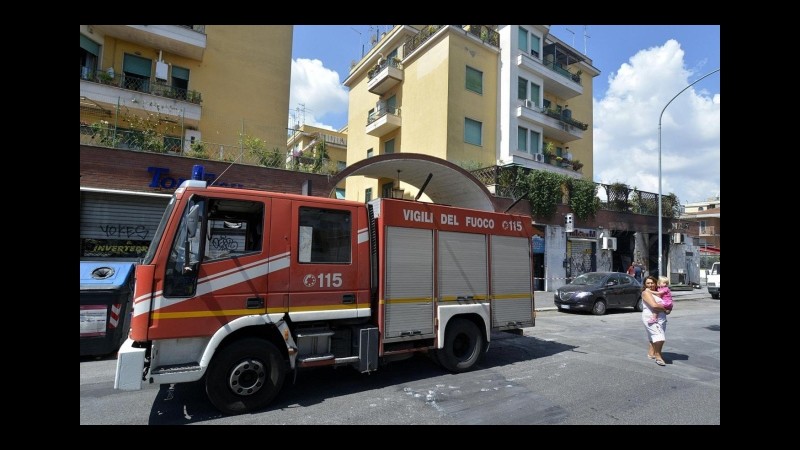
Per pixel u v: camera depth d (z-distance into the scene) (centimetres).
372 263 583
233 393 463
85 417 459
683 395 550
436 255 634
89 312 719
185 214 460
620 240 2525
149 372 423
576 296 1384
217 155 1414
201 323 451
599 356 769
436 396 530
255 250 495
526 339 937
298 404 497
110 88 1450
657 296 741
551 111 2412
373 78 2481
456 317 659
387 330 567
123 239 1185
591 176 2908
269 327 498
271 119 1852
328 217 552
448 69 2078
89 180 1148
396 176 1390
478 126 2186
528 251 767
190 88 1695
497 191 1906
